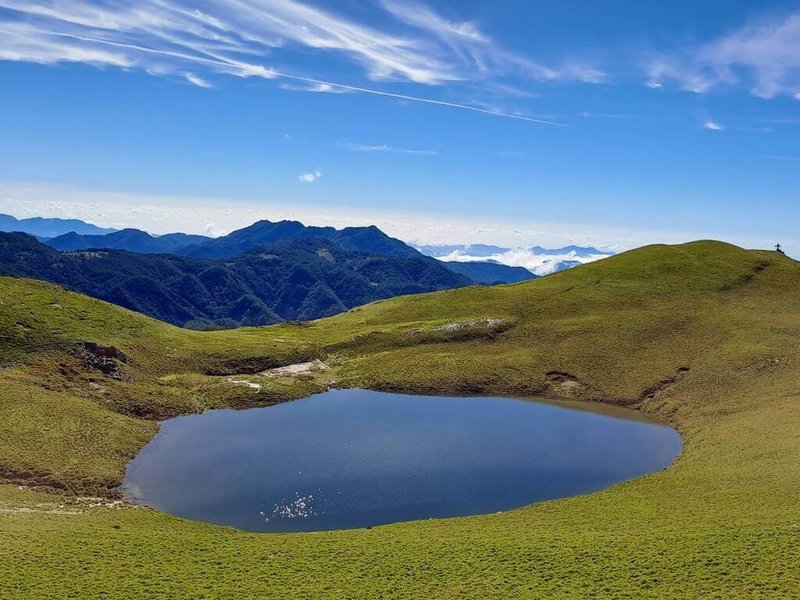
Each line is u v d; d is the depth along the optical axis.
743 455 61.12
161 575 35.16
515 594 32.41
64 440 63.03
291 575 35.69
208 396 89.44
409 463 66.12
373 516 52.72
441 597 32.38
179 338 106.81
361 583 34.47
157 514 50.84
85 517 46.97
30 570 34.19
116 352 89.81
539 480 61.50
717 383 89.62
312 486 59.22
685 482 55.66
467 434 77.31
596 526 44.91
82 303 104.56
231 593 33.03
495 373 103.75
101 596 31.88
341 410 88.94
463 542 41.34
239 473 62.34
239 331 131.38
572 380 100.62
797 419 69.44
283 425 80.56
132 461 64.94
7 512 44.69
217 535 44.28
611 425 82.06
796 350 95.75
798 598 29.78
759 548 35.88
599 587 32.72
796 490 47.88
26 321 88.38
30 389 72.12
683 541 38.22
